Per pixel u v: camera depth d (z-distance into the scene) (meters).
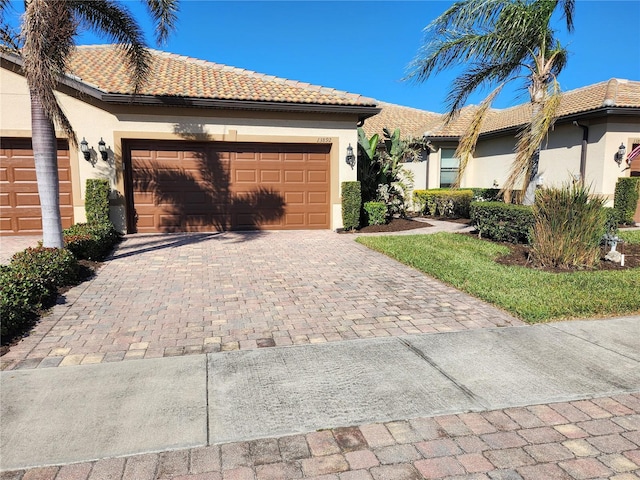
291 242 11.09
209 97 11.73
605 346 4.52
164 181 12.41
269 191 13.16
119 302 6.02
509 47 10.66
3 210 11.52
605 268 7.96
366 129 21.08
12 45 8.05
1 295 4.90
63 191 11.76
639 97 14.57
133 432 3.03
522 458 2.80
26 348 4.44
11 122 11.13
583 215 7.85
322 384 3.74
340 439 2.99
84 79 11.66
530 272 7.52
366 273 7.78
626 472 2.67
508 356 4.30
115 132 11.67
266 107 12.21
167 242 10.97
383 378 3.85
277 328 5.08
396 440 2.99
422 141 16.67
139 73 10.05
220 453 2.83
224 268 8.14
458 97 12.30
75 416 3.21
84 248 8.34
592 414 3.31
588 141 14.72
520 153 10.46
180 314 5.54
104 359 4.20
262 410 3.33
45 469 2.65
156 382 3.74
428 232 12.81
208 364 4.11
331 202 13.41
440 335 4.84
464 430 3.11
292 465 2.73
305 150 13.27
